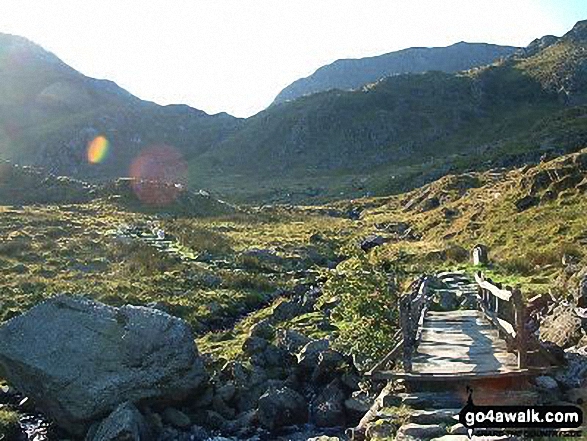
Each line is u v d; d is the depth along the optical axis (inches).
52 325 780.6
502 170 4020.7
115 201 3134.8
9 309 1149.1
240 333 1054.4
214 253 1889.8
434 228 2169.0
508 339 636.1
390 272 1087.0
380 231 2615.7
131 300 1240.2
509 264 1190.9
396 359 619.8
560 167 1895.9
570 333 657.6
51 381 711.7
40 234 1989.4
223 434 714.2
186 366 761.0
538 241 1366.9
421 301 757.9
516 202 1867.6
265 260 1825.8
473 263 1315.2
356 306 762.8
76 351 743.1
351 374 753.6
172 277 1475.1
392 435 495.2
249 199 6063.0
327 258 1979.6
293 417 721.0
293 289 1407.5
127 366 736.3
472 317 848.3
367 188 5826.8
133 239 1988.2
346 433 638.5
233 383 794.2
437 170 5408.5
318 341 839.7
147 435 682.8
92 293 1272.1
